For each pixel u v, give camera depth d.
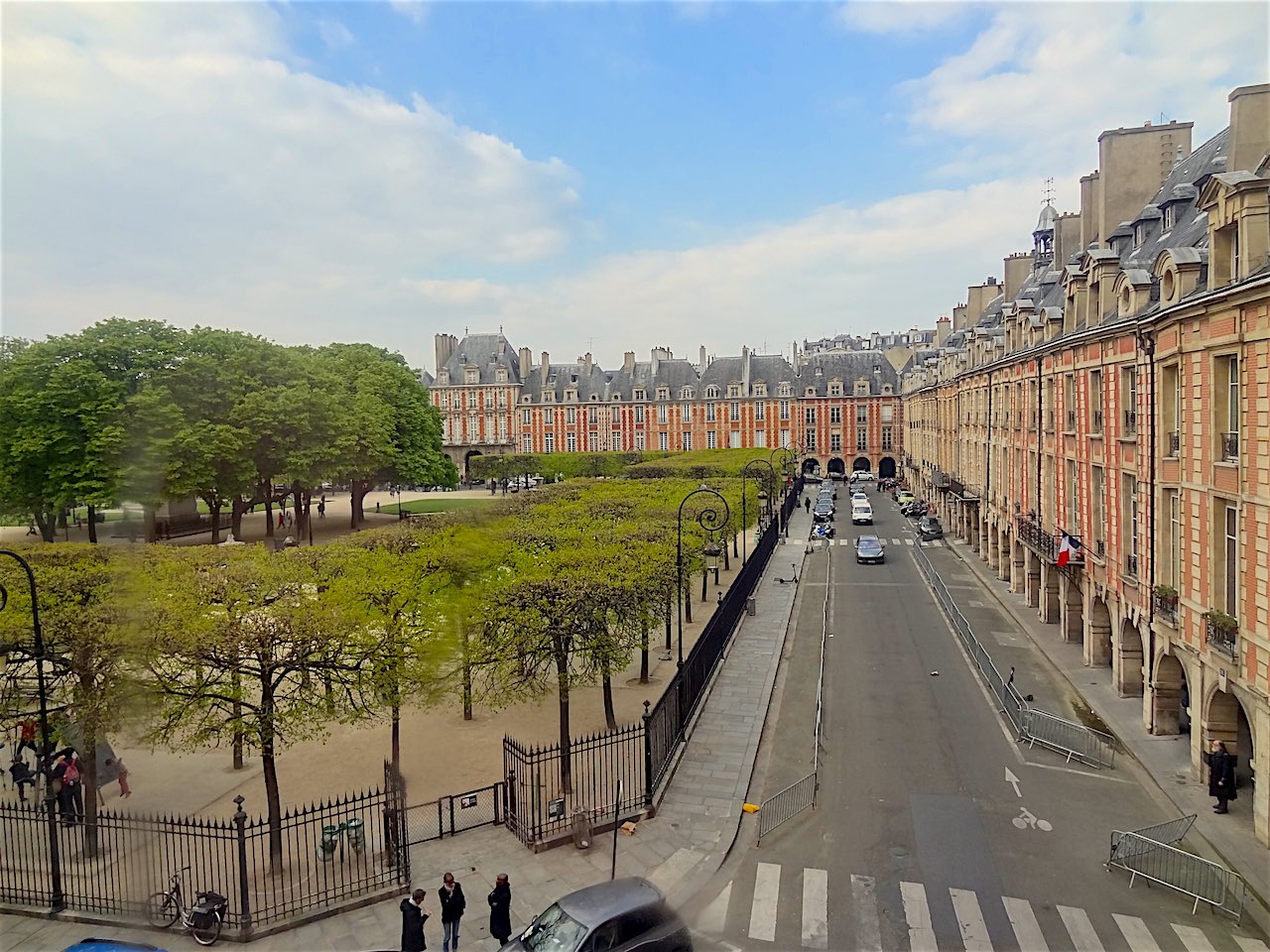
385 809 14.88
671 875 14.41
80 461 39.06
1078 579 28.09
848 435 108.75
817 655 28.83
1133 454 22.45
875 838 15.84
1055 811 16.84
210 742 20.78
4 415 41.06
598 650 18.97
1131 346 22.58
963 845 15.50
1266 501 14.98
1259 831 15.21
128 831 14.74
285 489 59.38
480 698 20.25
